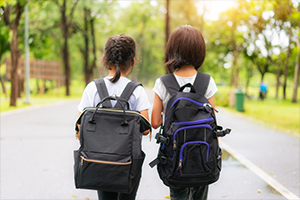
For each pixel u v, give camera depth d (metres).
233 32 26.92
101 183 1.84
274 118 12.03
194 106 1.96
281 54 27.89
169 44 2.17
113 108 1.93
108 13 30.11
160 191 3.94
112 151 1.84
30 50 23.56
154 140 7.27
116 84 2.07
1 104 17.47
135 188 2.02
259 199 3.65
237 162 5.32
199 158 1.90
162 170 2.03
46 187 4.02
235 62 31.17
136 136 1.89
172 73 2.16
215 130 1.99
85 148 1.88
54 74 28.33
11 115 12.15
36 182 4.21
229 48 29.97
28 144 6.70
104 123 1.90
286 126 9.78
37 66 27.22
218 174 2.02
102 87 2.06
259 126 9.72
